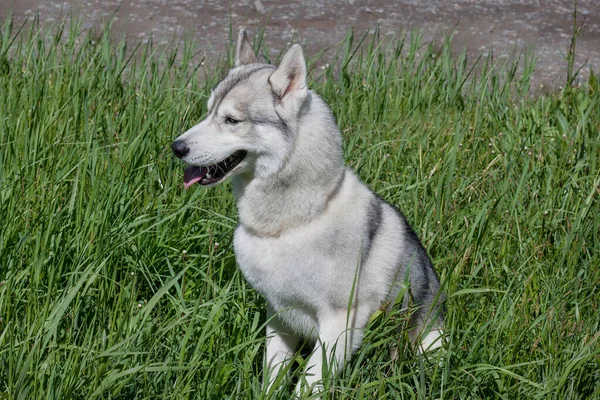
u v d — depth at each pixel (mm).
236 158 4684
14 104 6758
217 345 4512
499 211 5891
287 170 4473
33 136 6020
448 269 5195
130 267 5074
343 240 4512
